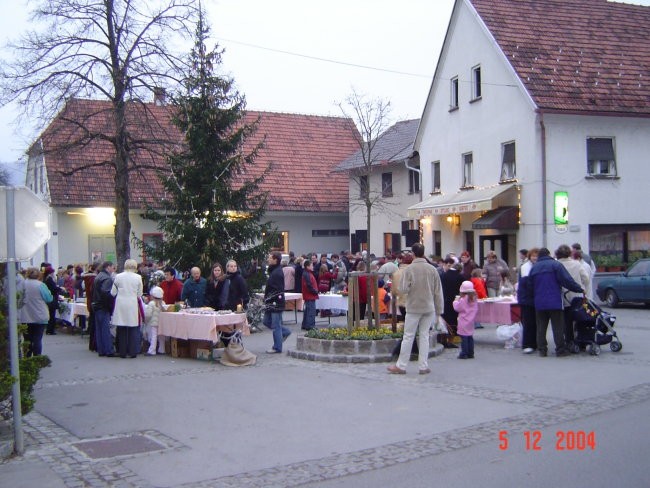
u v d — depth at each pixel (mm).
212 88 20312
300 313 23688
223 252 19984
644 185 25172
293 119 41406
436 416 8758
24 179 36156
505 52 25438
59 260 30156
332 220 38031
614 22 28438
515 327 14312
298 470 6812
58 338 18906
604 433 7684
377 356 12922
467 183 28500
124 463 7191
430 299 11594
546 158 23766
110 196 30344
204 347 14102
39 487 6488
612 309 22406
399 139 36469
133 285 14531
